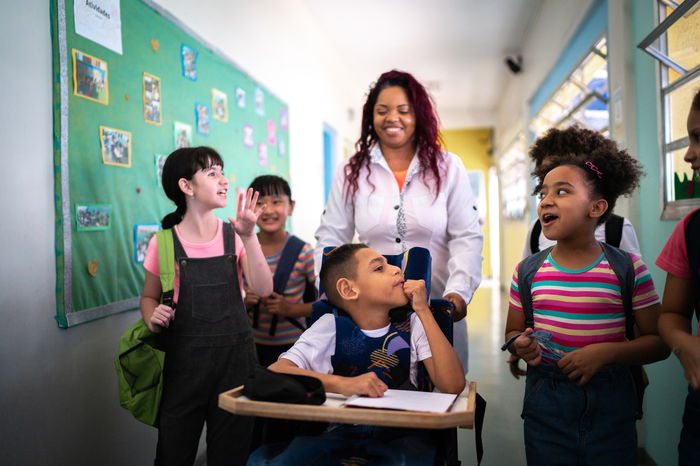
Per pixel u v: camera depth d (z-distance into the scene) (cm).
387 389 115
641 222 242
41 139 161
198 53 268
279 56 426
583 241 130
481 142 1095
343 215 198
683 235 119
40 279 159
